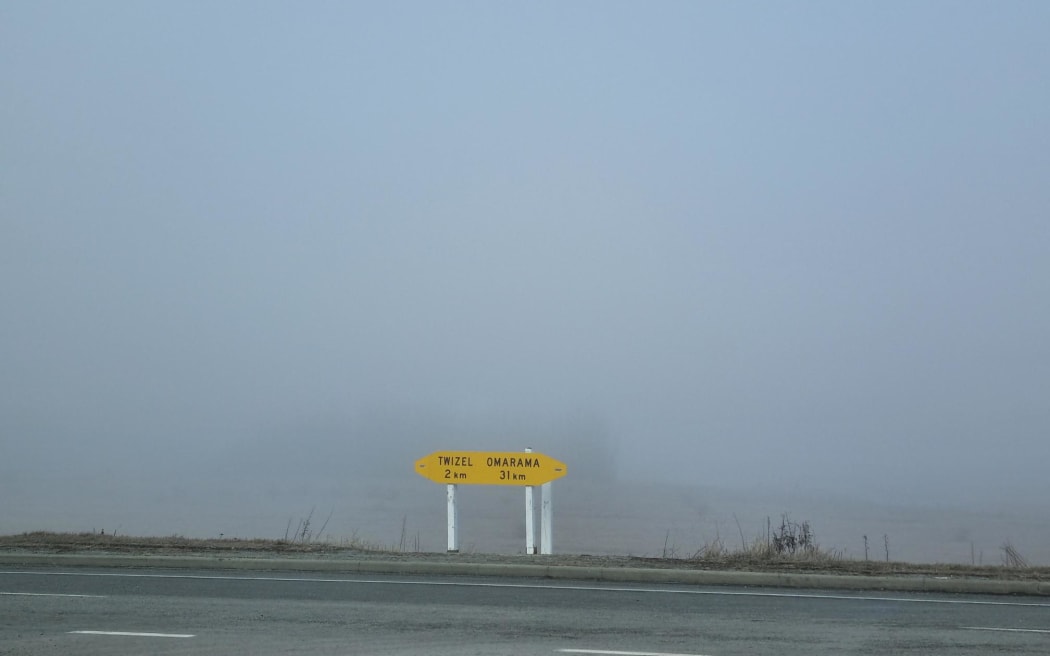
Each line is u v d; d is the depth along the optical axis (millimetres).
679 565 16984
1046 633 11320
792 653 9977
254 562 17219
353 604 13086
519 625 11516
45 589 14406
